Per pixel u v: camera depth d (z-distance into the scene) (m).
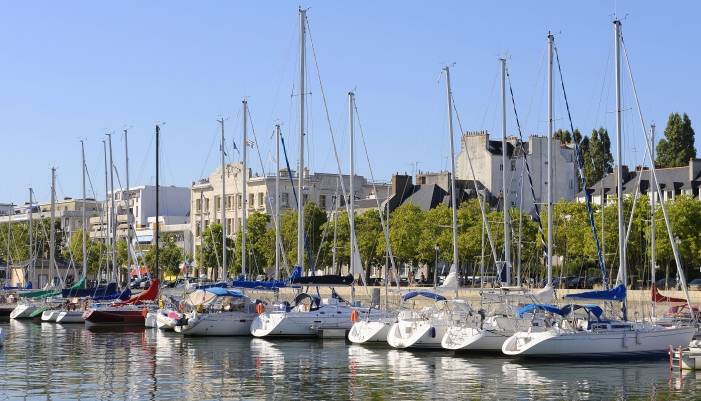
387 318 58.69
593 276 110.19
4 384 40.47
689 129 158.12
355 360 49.34
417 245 116.62
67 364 47.84
